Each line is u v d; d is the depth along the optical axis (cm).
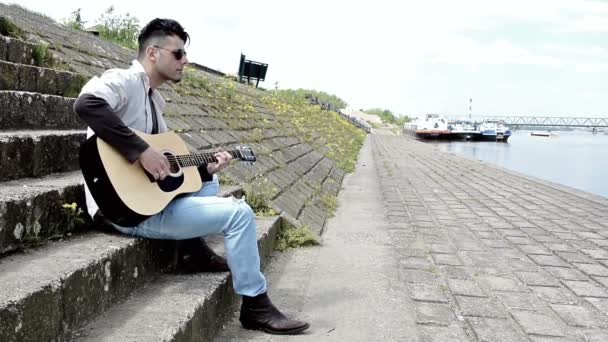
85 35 905
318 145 1641
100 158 320
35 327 235
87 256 296
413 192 1165
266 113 1512
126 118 347
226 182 638
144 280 353
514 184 1371
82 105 317
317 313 421
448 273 541
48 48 655
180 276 379
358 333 384
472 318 420
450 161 2148
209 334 344
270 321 369
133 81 346
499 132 7306
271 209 645
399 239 693
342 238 691
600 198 1134
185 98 968
